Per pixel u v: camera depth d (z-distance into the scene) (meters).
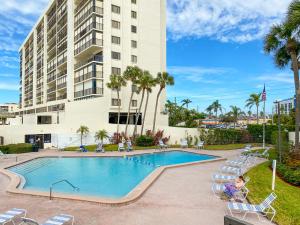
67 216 8.82
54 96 64.81
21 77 103.19
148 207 11.17
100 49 48.16
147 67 50.38
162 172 19.27
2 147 32.25
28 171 22.33
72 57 53.81
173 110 72.44
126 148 35.88
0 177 17.83
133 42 49.34
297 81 22.02
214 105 107.38
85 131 38.56
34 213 10.41
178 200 12.20
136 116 44.47
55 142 38.81
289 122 53.56
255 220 9.74
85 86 49.09
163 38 53.94
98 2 47.28
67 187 16.62
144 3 50.66
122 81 41.44
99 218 9.88
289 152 21.12
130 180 18.91
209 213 10.44
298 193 13.34
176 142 41.94
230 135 43.69
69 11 54.75
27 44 94.62
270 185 14.71
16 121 66.00
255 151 31.84
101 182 18.22
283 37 22.38
